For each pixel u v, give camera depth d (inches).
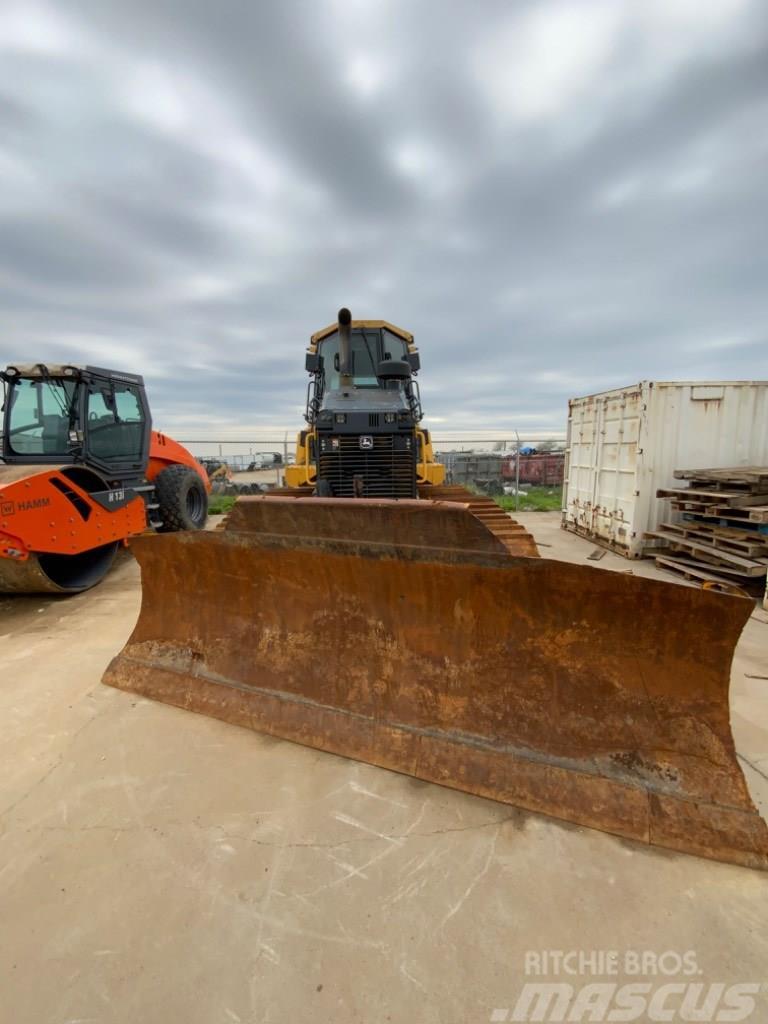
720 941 58.7
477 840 73.8
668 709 79.7
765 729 103.5
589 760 80.6
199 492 330.6
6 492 165.0
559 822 76.7
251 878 68.0
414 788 84.7
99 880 67.7
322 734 95.9
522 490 658.8
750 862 68.7
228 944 59.2
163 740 98.7
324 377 262.2
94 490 226.2
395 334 271.1
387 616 98.8
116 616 179.3
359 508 113.9
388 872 68.7
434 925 61.2
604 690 83.0
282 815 79.1
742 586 202.4
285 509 122.0
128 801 82.3
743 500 195.8
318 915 62.6
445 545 107.7
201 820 78.2
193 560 117.5
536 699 86.4
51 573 213.8
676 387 248.7
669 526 245.1
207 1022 51.3
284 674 105.4
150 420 275.6
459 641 93.0
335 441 196.5
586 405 318.0
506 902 64.0
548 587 84.8
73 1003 53.0
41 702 114.0
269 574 109.3
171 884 67.1
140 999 53.4
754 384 250.7
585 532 322.7
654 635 80.1
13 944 59.3
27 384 227.1
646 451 252.2
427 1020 51.3
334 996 53.5
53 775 88.8
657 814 74.0
